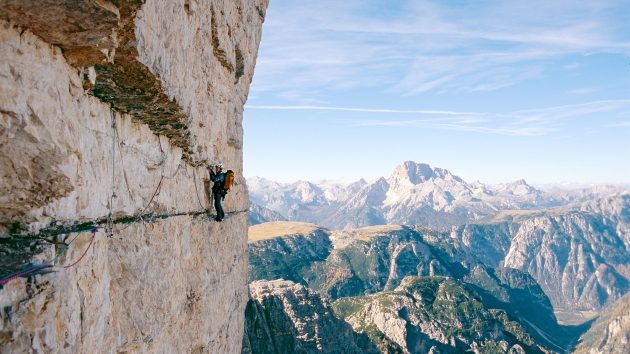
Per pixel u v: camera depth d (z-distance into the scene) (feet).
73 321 26.25
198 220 57.47
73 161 26.91
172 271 46.14
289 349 401.29
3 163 22.72
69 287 26.14
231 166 77.51
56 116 25.12
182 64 39.04
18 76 22.44
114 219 34.42
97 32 24.90
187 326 52.13
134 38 28.63
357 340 516.73
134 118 37.45
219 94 60.64
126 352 36.29
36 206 24.59
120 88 32.09
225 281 71.77
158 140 42.73
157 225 42.65
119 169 34.83
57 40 24.59
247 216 99.81
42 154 24.02
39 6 22.00
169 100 36.58
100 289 30.14
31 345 22.74
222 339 69.87
